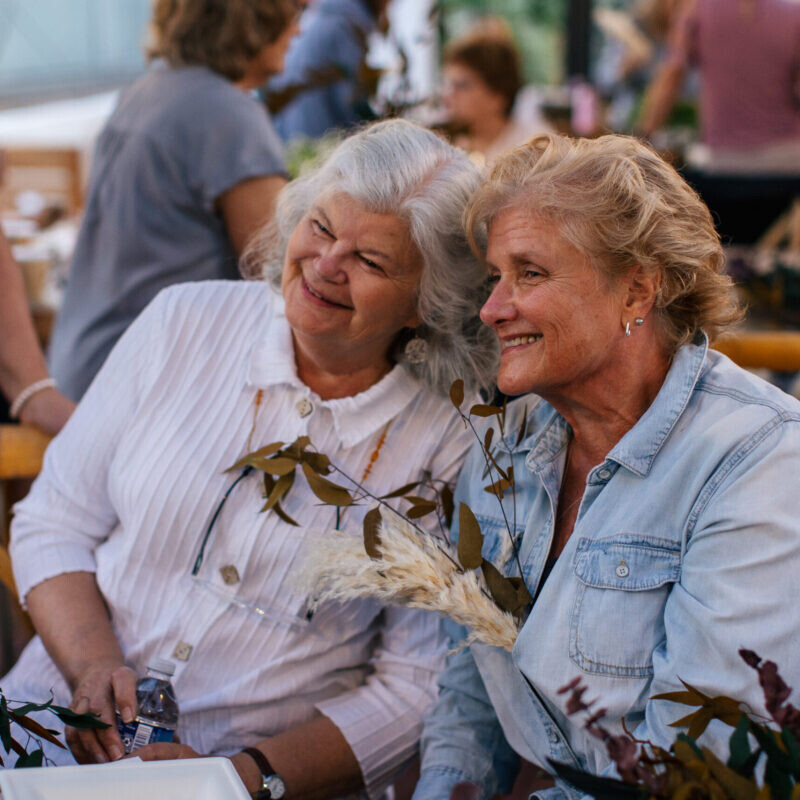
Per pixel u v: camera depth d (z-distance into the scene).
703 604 1.26
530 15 7.05
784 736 0.96
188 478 1.66
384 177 1.53
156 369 1.72
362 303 1.57
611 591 1.34
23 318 2.12
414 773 1.91
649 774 0.96
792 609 1.21
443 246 1.56
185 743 1.65
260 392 1.70
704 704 1.18
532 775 1.67
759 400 1.34
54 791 1.04
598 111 5.48
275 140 2.52
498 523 1.56
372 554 1.39
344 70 2.91
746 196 4.97
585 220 1.32
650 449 1.36
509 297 1.38
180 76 2.47
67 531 1.77
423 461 1.70
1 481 2.12
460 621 1.40
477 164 1.61
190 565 1.67
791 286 3.40
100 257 2.53
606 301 1.35
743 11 4.96
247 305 1.76
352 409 1.68
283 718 1.68
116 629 1.71
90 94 7.96
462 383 1.48
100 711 1.50
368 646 1.76
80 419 1.78
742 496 1.27
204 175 2.42
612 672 1.33
